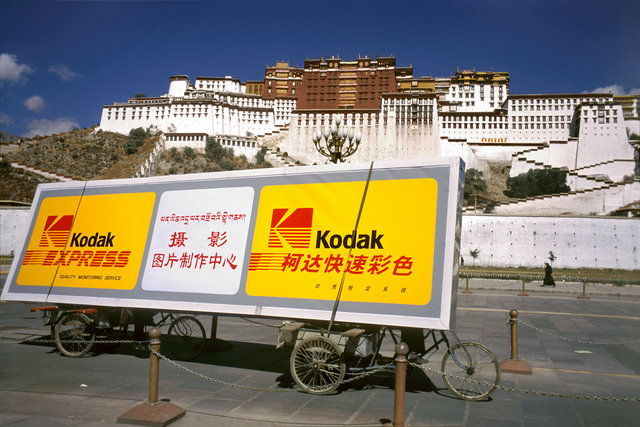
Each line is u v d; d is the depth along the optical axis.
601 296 22.06
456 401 6.18
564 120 97.75
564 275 35.69
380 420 5.35
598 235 41.09
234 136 96.81
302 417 5.48
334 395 6.38
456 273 6.25
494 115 98.75
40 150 92.81
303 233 6.99
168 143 95.19
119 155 93.94
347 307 6.34
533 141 97.44
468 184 76.62
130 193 8.78
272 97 117.62
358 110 97.06
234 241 7.50
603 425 5.31
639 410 5.85
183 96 119.69
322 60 124.62
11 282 9.27
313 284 6.66
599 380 7.29
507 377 7.43
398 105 95.94
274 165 90.19
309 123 97.81
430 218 6.26
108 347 9.11
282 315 6.70
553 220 42.28
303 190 7.20
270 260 7.10
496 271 39.53
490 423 5.34
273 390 6.16
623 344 10.23
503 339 10.84
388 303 6.14
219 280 7.39
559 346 10.05
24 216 41.25
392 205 6.53
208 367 7.90
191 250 7.81
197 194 8.09
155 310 8.52
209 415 5.54
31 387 6.66
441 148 92.94
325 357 6.47
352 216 6.72
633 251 40.09
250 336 10.84
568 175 75.25
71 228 9.13
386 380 7.11
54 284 8.84
